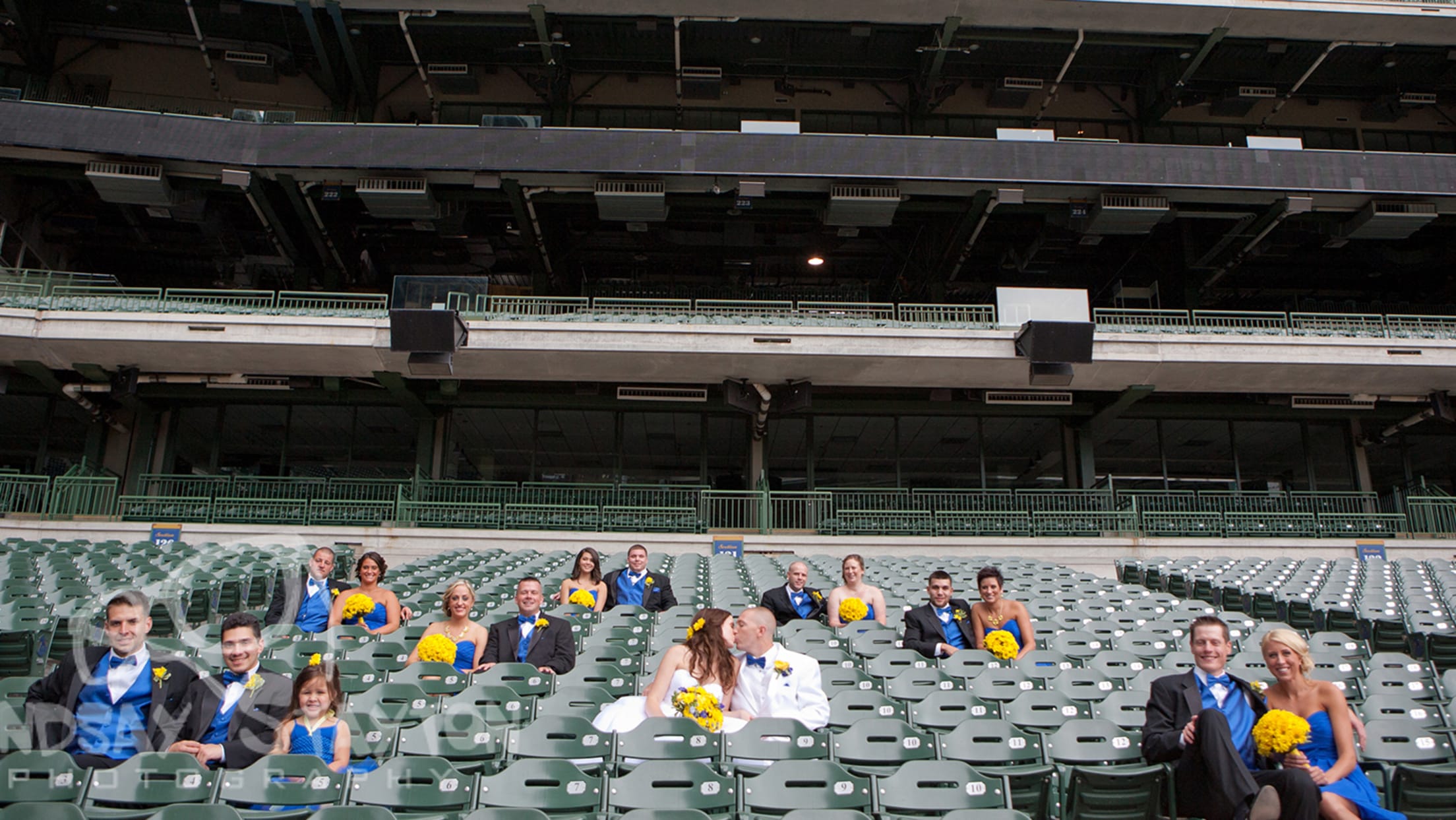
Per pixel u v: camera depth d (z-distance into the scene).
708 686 5.62
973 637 7.93
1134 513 19.14
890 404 21.50
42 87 22.83
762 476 21.14
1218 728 4.65
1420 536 19.30
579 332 18.47
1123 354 18.80
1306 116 25.77
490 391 21.17
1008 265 25.78
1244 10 20.81
